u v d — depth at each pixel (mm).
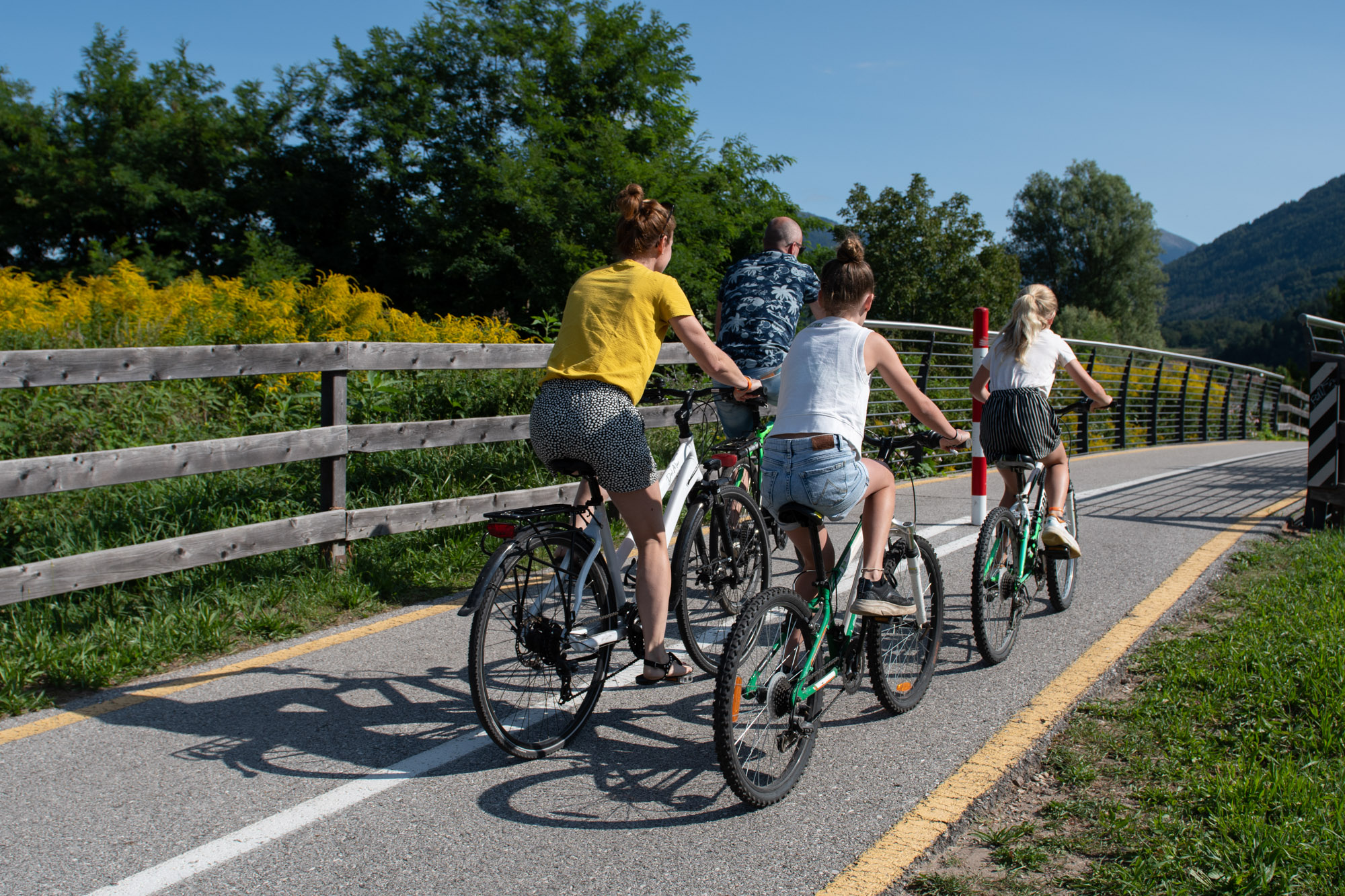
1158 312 80750
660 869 2510
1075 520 5234
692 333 3242
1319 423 7043
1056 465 4648
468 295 27562
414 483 6645
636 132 28094
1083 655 4223
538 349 6250
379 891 2404
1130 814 2799
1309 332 7051
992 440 4473
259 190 28844
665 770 3133
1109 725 3479
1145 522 7418
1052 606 4883
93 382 4410
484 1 29594
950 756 3207
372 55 30047
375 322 10461
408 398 7645
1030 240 83438
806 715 2961
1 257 30828
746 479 4551
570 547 3246
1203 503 8359
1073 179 82000
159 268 27047
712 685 3951
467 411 7832
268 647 4355
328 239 29297
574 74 29000
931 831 2703
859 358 3137
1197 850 2521
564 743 3297
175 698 3729
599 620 3354
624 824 2756
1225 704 3559
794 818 2791
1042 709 3602
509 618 3189
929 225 44406
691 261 24672
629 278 3258
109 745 3291
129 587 4750
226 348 4793
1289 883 2348
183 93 32594
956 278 44750
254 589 4883
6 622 4219
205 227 30000
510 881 2449
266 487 6160
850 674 3307
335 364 5164
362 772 3096
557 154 26922
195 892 2395
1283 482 9930
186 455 4555
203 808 2834
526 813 2818
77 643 4078
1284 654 3934
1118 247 79312
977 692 3805
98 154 30953
